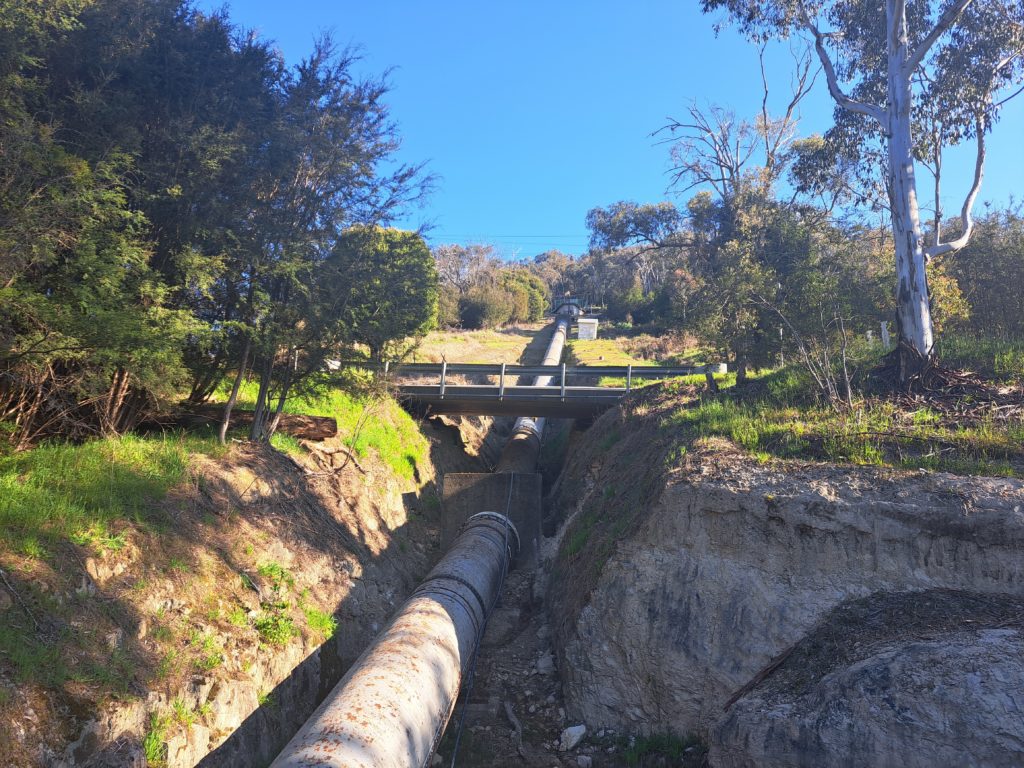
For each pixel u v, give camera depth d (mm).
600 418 22016
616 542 10922
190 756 7219
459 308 63562
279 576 10539
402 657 8320
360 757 6223
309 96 13578
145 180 11406
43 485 8680
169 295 11805
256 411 13602
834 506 9148
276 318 12867
